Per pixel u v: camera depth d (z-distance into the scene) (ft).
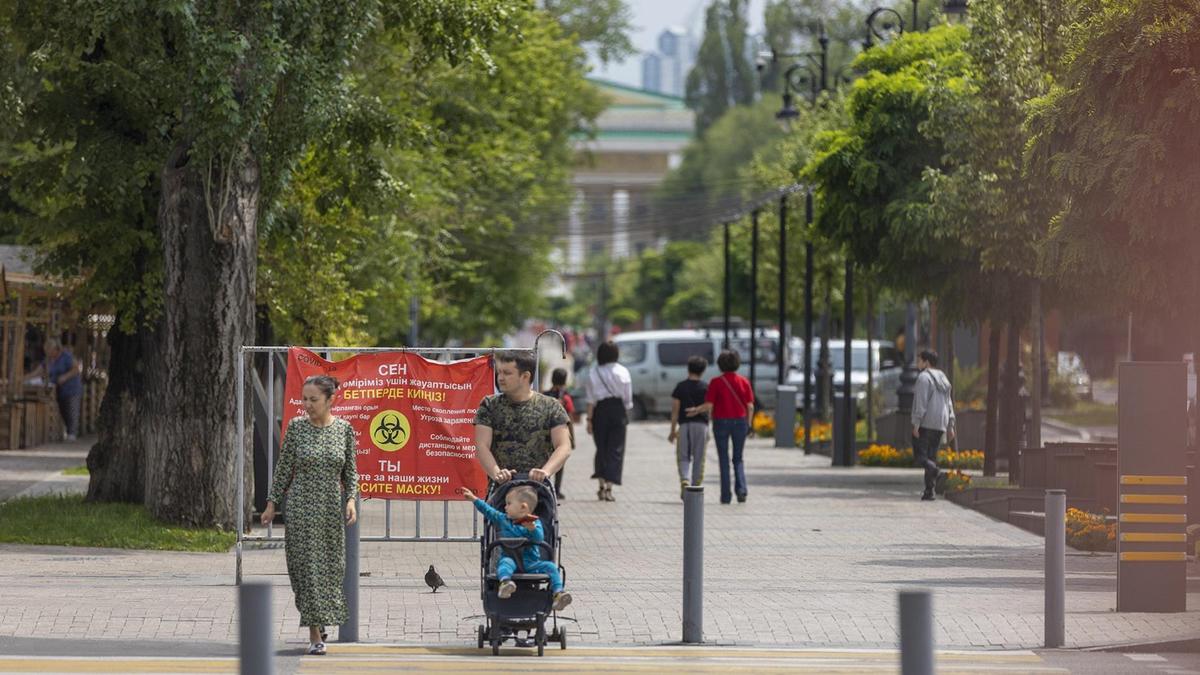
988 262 203.21
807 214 323.37
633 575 133.90
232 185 153.99
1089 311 222.69
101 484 174.70
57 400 304.30
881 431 294.46
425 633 104.12
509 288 474.90
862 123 236.02
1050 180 152.66
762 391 471.21
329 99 157.69
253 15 152.35
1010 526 175.83
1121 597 112.88
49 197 178.81
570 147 518.37
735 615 111.55
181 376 154.40
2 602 112.47
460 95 320.29
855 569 138.51
